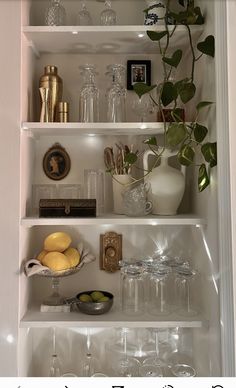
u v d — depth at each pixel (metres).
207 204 1.30
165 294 1.52
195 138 1.28
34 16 1.56
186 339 1.56
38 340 1.56
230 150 1.06
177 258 1.54
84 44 1.47
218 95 1.12
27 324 1.30
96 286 1.57
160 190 1.39
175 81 1.57
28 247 1.45
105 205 1.57
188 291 1.42
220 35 1.11
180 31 1.35
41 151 1.57
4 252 1.29
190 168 1.55
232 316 1.06
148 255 1.57
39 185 1.51
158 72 1.57
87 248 1.55
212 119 1.23
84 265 1.57
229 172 1.07
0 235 1.29
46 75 1.44
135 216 1.39
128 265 1.42
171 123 1.31
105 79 1.59
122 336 1.56
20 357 1.32
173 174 1.40
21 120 1.31
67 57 1.58
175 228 1.58
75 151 1.58
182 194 1.42
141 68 1.56
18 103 1.30
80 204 1.36
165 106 1.38
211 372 1.26
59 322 1.31
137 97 1.58
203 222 1.32
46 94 1.40
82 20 1.47
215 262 1.21
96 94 1.48
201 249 1.39
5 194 1.29
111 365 1.56
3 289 1.29
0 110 1.30
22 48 1.33
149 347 1.56
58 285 1.50
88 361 1.52
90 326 1.31
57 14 1.43
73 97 1.58
